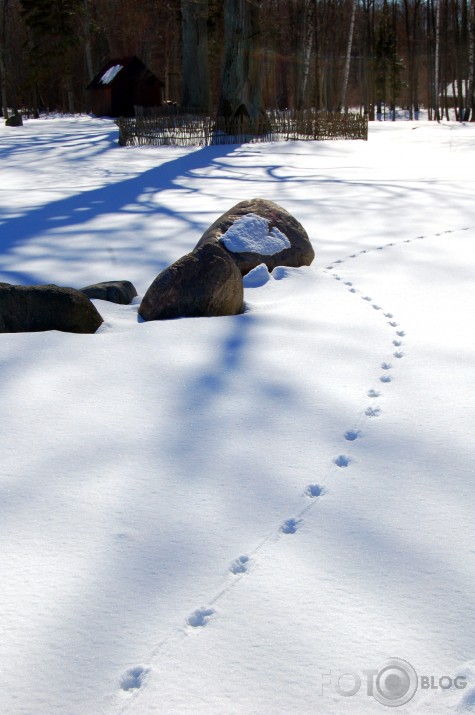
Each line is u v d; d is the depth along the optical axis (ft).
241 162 59.16
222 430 10.31
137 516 8.12
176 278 16.15
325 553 7.38
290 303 17.12
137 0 164.96
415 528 7.79
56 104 208.95
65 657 6.04
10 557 7.38
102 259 22.88
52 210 33.55
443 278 19.34
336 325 15.26
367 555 7.32
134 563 7.26
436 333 14.69
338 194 37.55
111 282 18.26
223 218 21.02
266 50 151.53
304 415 10.78
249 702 5.55
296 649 6.06
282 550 7.45
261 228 20.57
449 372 12.44
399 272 20.08
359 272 20.17
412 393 11.55
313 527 7.86
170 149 73.82
